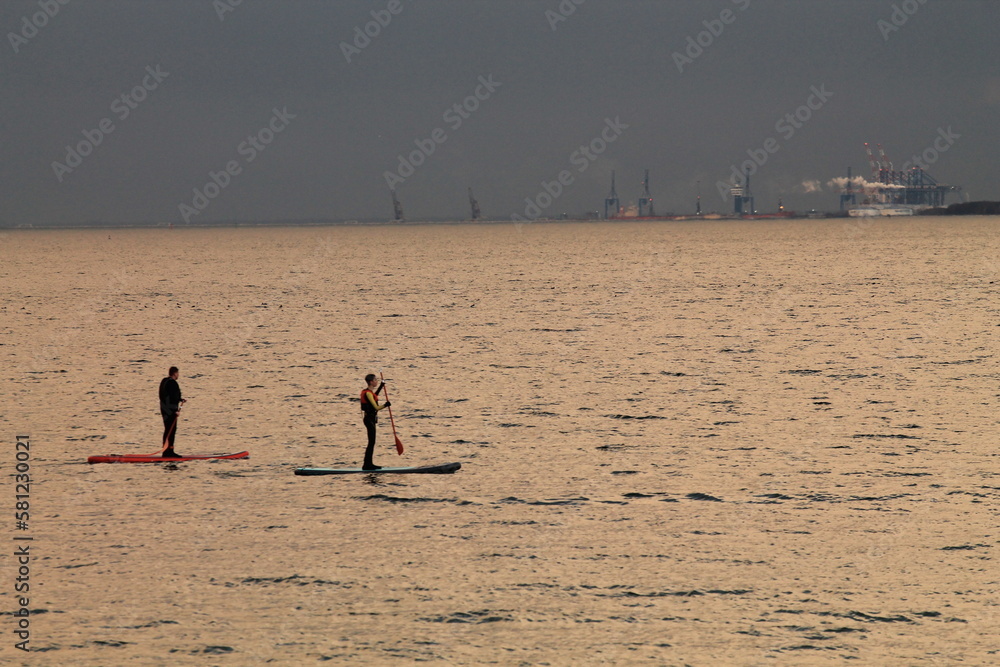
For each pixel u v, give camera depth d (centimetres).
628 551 6912
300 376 15212
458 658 5312
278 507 8044
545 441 10538
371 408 9212
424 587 6275
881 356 16825
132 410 12462
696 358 16938
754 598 6056
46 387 14288
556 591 6197
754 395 13200
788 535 7225
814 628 5638
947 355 16825
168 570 6581
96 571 6562
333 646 5466
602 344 19088
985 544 6950
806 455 9719
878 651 5359
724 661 5259
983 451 9769
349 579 6419
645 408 12375
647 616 5816
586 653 5362
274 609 5947
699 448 10106
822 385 13925
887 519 7575
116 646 5466
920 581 6281
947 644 5428
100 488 8662
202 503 8169
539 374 15275
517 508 7994
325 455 9919
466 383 14425
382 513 7875
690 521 7594
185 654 5375
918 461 9412
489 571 6544
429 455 9912
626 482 8781
